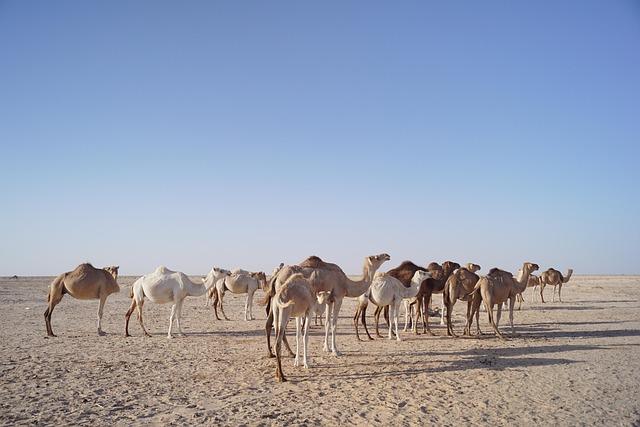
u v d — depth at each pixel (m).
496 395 9.15
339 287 13.16
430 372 11.03
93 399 8.85
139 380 10.31
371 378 10.48
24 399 8.77
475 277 16.95
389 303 15.80
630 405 8.52
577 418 7.81
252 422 7.58
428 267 18.12
